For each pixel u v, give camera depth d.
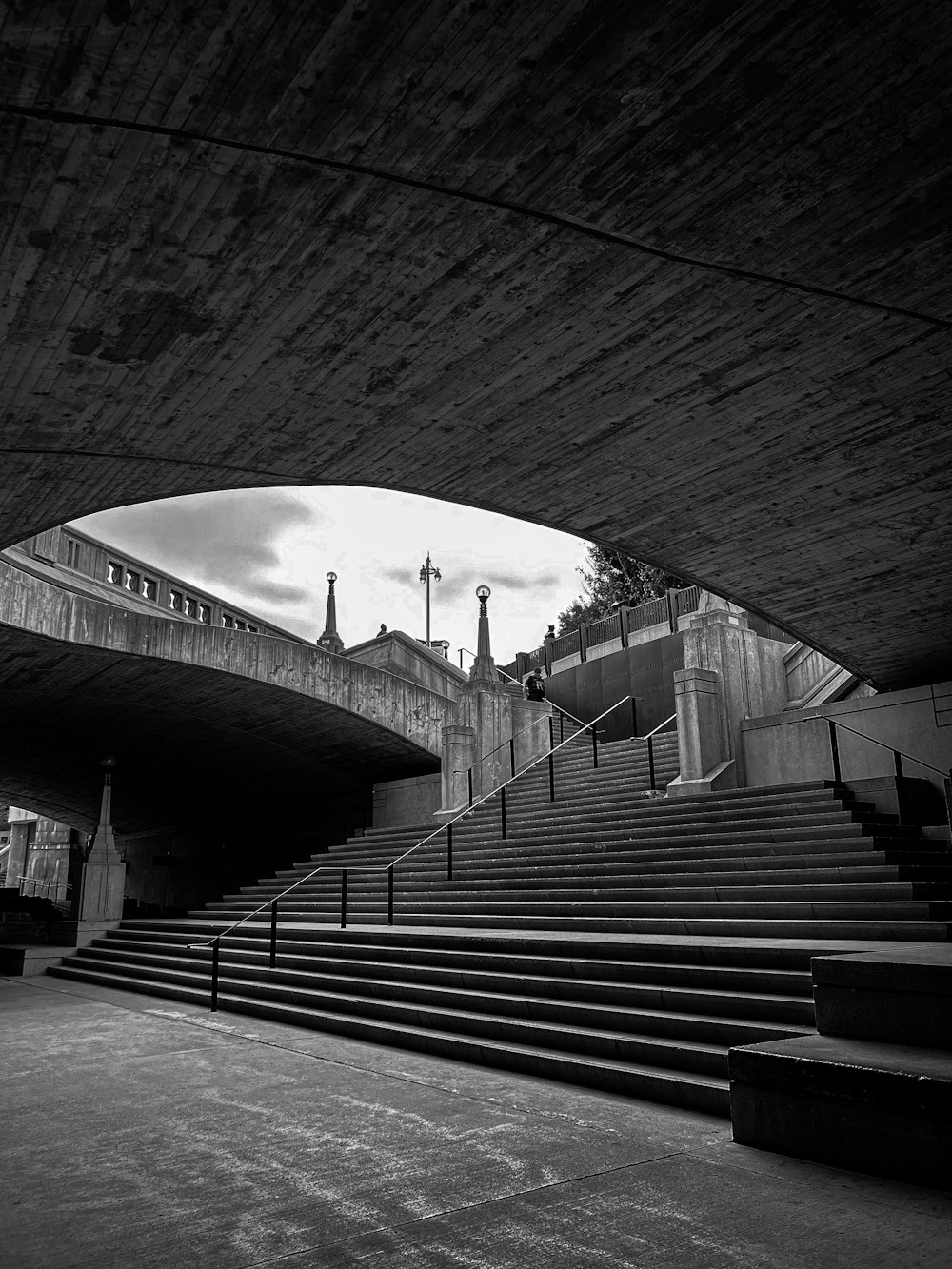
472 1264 3.25
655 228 6.48
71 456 9.31
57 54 4.80
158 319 7.23
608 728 22.75
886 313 7.54
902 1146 3.93
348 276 6.89
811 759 13.95
